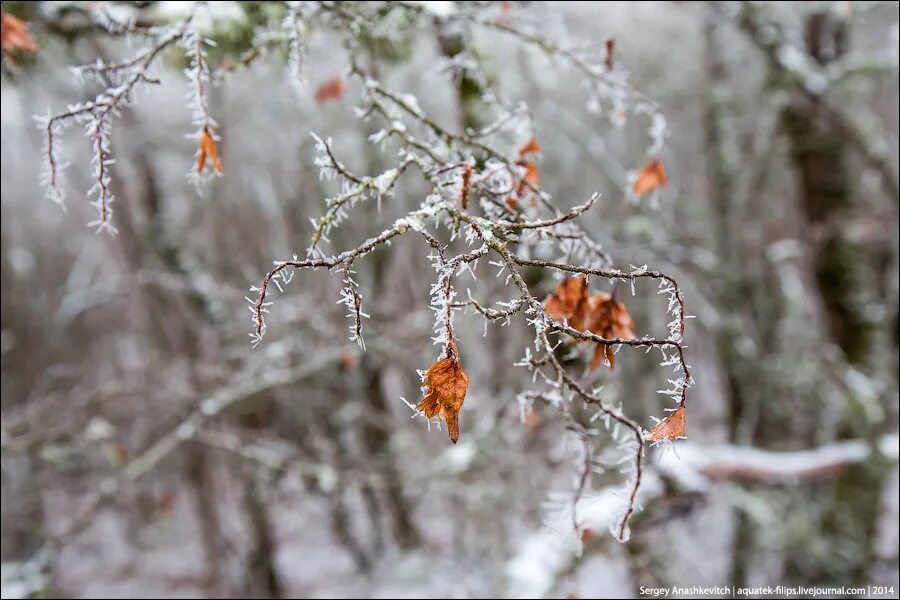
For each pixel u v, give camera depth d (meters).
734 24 3.96
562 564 2.78
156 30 1.61
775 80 4.65
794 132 4.90
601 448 2.61
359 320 0.96
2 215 6.68
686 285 5.69
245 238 6.38
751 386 5.59
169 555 7.29
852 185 4.98
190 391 4.16
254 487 5.68
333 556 7.31
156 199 4.84
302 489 6.06
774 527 5.10
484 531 5.60
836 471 3.73
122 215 4.95
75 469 4.73
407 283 6.08
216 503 6.08
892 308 5.01
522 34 1.94
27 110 3.87
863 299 4.96
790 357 5.74
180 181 6.71
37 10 1.91
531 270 2.40
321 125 5.09
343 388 5.32
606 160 5.11
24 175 8.11
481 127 2.29
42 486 5.28
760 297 5.90
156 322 5.70
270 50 1.95
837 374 4.56
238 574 6.58
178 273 4.50
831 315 5.13
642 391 5.65
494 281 3.31
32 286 7.98
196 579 6.36
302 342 4.73
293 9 1.61
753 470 3.55
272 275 0.94
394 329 4.49
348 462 5.43
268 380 3.65
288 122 6.06
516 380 3.84
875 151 3.89
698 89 6.16
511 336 4.14
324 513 6.59
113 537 7.75
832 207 4.97
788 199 6.74
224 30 1.76
